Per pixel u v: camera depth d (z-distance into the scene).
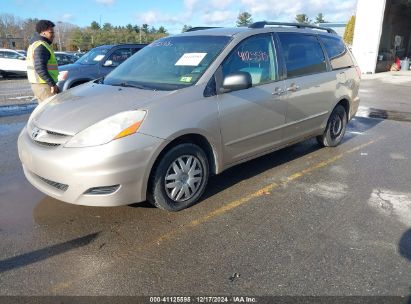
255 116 4.22
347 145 6.28
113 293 2.59
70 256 3.00
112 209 3.76
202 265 2.91
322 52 5.42
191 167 3.71
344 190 4.36
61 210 3.73
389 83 17.12
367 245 3.20
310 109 5.11
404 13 26.25
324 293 2.60
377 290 2.64
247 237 3.31
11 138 6.41
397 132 7.34
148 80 4.04
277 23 4.89
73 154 3.11
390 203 4.02
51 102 3.93
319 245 3.19
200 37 4.42
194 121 3.57
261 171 4.93
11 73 20.36
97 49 10.41
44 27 5.74
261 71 4.38
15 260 2.93
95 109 3.41
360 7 21.58
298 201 4.05
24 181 4.45
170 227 3.46
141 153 3.23
